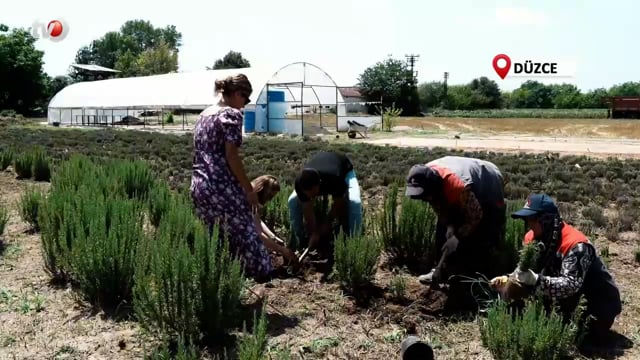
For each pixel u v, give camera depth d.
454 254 5.67
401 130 42.44
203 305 4.62
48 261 6.10
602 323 4.95
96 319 5.22
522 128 46.12
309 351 4.77
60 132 28.92
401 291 5.81
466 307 5.70
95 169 9.60
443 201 5.62
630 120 54.78
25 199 8.16
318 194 6.53
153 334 4.71
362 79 80.31
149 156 18.28
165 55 96.56
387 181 13.56
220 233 5.66
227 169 5.62
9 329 5.02
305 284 6.21
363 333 5.16
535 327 4.37
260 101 37.59
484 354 4.79
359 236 6.06
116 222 5.59
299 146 22.98
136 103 44.22
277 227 7.64
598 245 8.24
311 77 40.25
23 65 68.06
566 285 4.74
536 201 4.98
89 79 92.12
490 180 5.70
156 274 4.60
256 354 4.01
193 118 56.81
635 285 6.57
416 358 4.50
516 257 6.03
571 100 102.44
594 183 13.58
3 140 22.44
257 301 5.68
